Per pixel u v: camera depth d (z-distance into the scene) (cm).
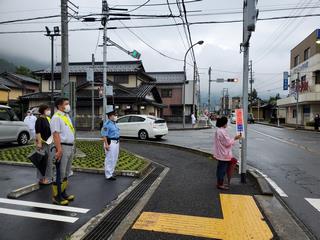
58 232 424
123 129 1847
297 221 493
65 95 1003
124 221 468
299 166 986
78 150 1142
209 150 1364
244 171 729
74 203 553
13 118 1327
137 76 3334
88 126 2964
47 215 488
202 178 784
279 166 986
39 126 641
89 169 809
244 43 757
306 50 3734
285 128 3372
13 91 4281
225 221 473
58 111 540
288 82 4316
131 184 704
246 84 757
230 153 669
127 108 2997
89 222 464
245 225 459
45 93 3262
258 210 530
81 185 680
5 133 1266
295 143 1695
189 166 971
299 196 636
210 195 618
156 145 1546
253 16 666
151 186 694
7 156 977
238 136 709
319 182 763
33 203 542
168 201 573
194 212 512
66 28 1009
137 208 529
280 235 425
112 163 738
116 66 3444
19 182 680
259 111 6838
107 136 732
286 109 4634
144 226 448
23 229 431
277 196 633
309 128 3053
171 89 4688
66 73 1009
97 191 636
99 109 2994
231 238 411
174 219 478
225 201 577
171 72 4900
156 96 3838
